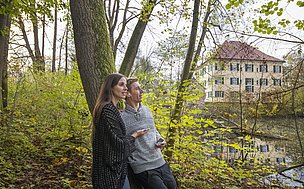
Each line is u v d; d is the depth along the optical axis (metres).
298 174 7.71
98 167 2.65
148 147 3.15
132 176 3.23
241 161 6.41
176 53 7.93
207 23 8.22
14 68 11.83
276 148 9.88
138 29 7.87
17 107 8.61
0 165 4.97
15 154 5.69
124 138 2.71
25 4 8.15
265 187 6.33
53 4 8.69
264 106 8.02
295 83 6.67
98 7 3.60
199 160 5.66
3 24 8.38
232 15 8.18
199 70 7.55
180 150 5.50
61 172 5.12
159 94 5.60
